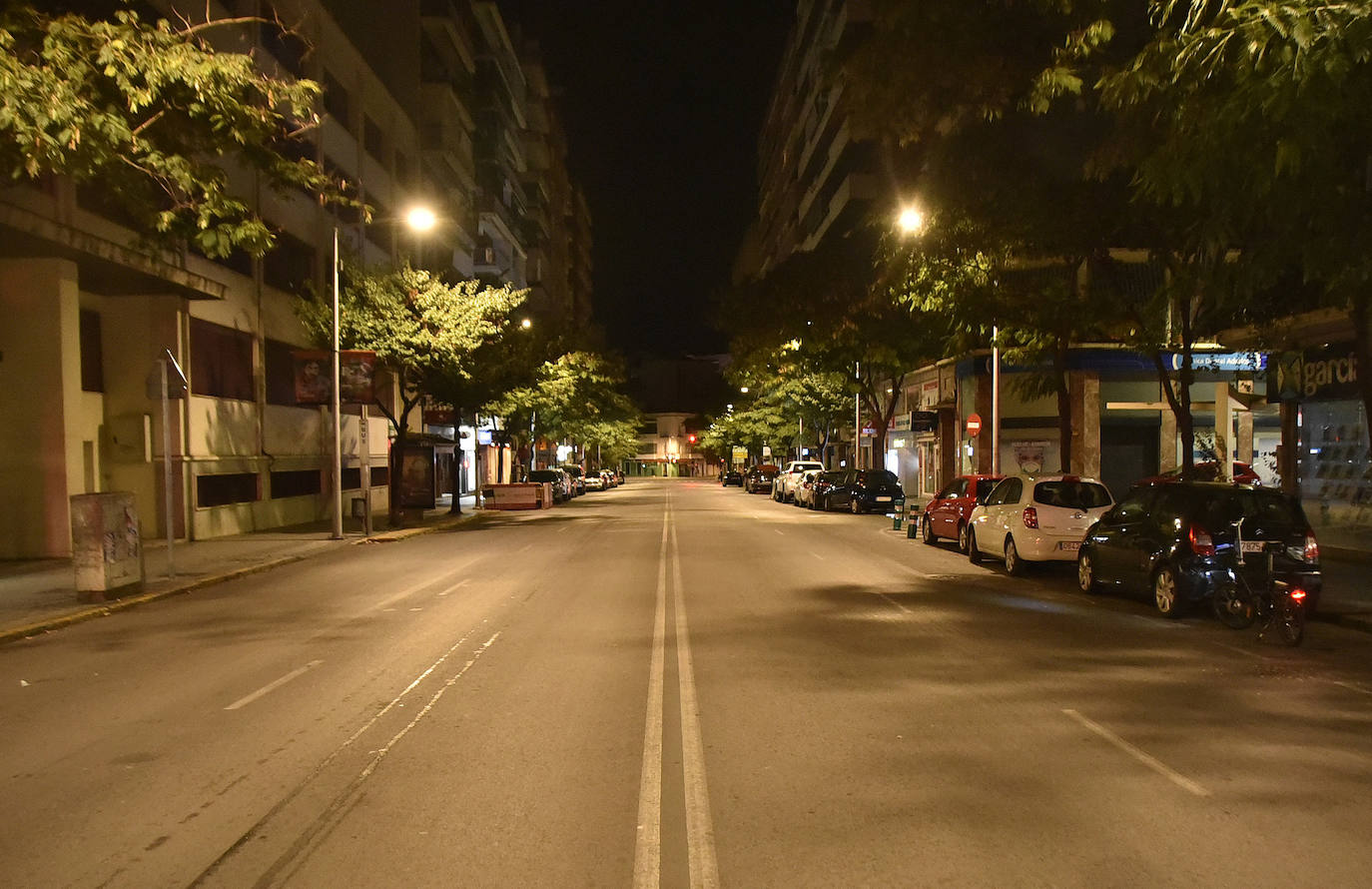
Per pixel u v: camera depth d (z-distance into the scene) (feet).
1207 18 37.52
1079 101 40.37
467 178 167.02
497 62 188.24
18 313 63.93
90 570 45.42
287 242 97.71
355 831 17.11
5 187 53.72
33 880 15.25
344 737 23.07
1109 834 16.69
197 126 39.14
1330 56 22.48
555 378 145.59
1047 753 21.34
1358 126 26.45
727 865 15.52
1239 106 24.82
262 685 28.81
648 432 471.21
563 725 23.86
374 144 125.59
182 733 23.67
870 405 129.59
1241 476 70.54
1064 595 46.37
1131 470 111.65
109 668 31.86
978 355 114.21
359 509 84.53
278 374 96.94
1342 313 51.11
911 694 26.78
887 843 16.34
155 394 53.93
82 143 34.65
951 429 134.10
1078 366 108.06
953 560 62.80
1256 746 21.86
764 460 300.61
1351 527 56.95
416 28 140.56
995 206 51.83
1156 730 23.15
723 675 29.25
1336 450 58.39
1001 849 16.07
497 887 14.84
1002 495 57.47
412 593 48.91
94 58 35.60
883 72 41.29
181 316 76.33
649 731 23.26
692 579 53.01
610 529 92.43
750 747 21.89
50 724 24.70
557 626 38.29
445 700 26.53
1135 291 89.20
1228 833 16.72
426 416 113.91
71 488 64.75
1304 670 29.84
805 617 39.93
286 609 44.24
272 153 41.88
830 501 123.34
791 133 227.81
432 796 18.86
